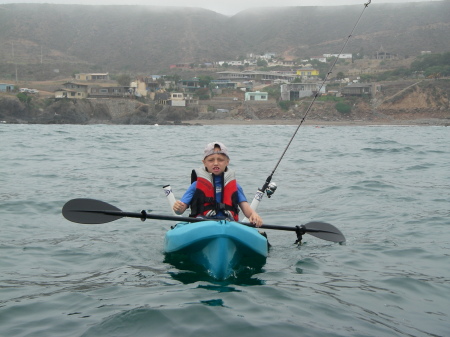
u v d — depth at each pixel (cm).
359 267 536
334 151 2044
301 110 10156
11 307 415
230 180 567
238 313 395
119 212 542
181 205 562
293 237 670
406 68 14275
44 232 680
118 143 2417
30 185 1045
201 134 3972
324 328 376
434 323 394
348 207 861
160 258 558
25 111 8750
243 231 508
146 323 377
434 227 714
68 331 370
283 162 1579
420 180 1170
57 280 486
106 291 451
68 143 2289
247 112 9988
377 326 385
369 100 10444
